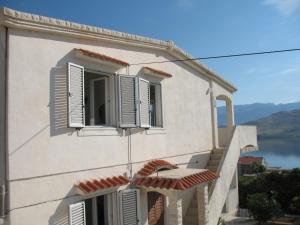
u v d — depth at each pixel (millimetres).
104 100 10406
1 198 7047
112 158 9977
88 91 10016
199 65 15492
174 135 13391
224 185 14812
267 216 21438
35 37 8023
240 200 30875
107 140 9844
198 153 15250
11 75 7414
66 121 8562
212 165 16062
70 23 8781
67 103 8555
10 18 7336
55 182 8211
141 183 10531
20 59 7633
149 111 11602
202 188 11859
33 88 7855
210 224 12906
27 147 7633
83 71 9086
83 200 9023
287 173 31203
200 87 15992
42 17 8031
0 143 7180
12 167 7285
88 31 9352
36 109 7887
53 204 8109
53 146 8227
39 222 7754
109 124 10312
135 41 11266
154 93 12766
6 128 7273
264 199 22281
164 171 11867
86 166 9086
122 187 10227
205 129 16188
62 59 8656
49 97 8211
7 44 7410
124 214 10031
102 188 9039
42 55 8148
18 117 7492
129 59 11164
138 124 10766
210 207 13070
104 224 10023
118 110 10234
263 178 32031
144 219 10906
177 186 9938
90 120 9984
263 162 58500
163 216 12281
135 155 10922
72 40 9039
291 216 26297
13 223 7195
